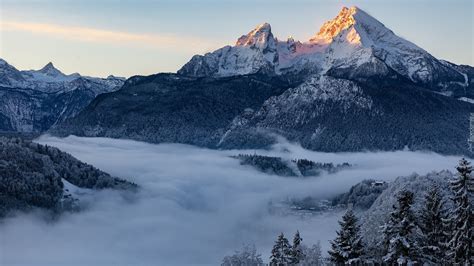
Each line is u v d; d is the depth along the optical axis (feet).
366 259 280.72
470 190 255.91
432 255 269.85
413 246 254.47
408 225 255.70
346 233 284.61
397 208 260.21
